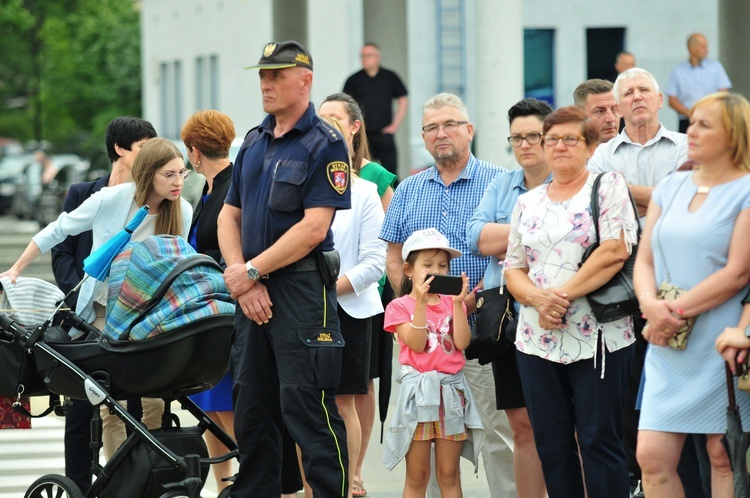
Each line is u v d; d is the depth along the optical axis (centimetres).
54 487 1892
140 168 1716
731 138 1308
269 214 1521
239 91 7750
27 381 1614
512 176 1653
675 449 1350
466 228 1694
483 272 1716
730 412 1304
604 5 7056
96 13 13812
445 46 7456
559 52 7050
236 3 7712
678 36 7106
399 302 1627
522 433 1620
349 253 1783
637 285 1366
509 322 1562
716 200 1317
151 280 1576
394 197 1775
